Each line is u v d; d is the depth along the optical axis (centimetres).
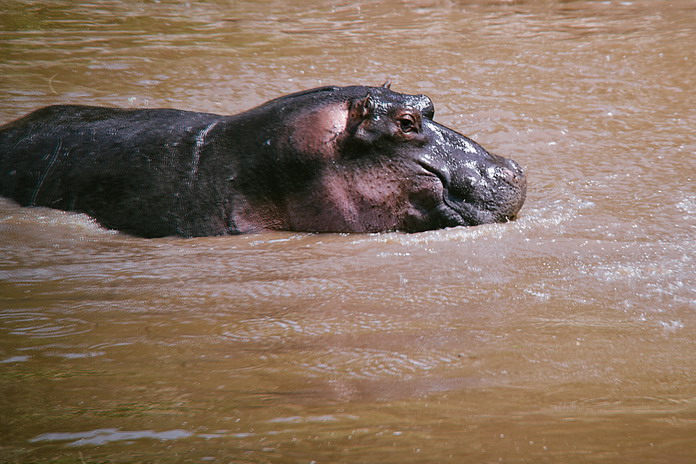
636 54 4778
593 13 5916
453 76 4403
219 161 2506
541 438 1025
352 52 4869
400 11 6016
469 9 6084
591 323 1590
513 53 4869
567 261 2047
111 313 1664
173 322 1605
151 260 2130
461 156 2500
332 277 1947
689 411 1143
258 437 1024
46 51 4656
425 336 1513
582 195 2731
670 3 6109
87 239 2331
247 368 1337
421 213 2441
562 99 4009
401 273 1972
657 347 1453
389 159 2447
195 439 1020
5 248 2202
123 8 5838
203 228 2420
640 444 1005
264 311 1683
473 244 2239
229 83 4200
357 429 1053
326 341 1488
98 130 2705
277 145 2473
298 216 2444
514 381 1279
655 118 3712
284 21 5659
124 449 988
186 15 5734
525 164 3102
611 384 1270
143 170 2522
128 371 1316
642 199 2670
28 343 1464
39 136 2739
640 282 1864
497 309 1683
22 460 959
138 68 4391
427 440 1013
